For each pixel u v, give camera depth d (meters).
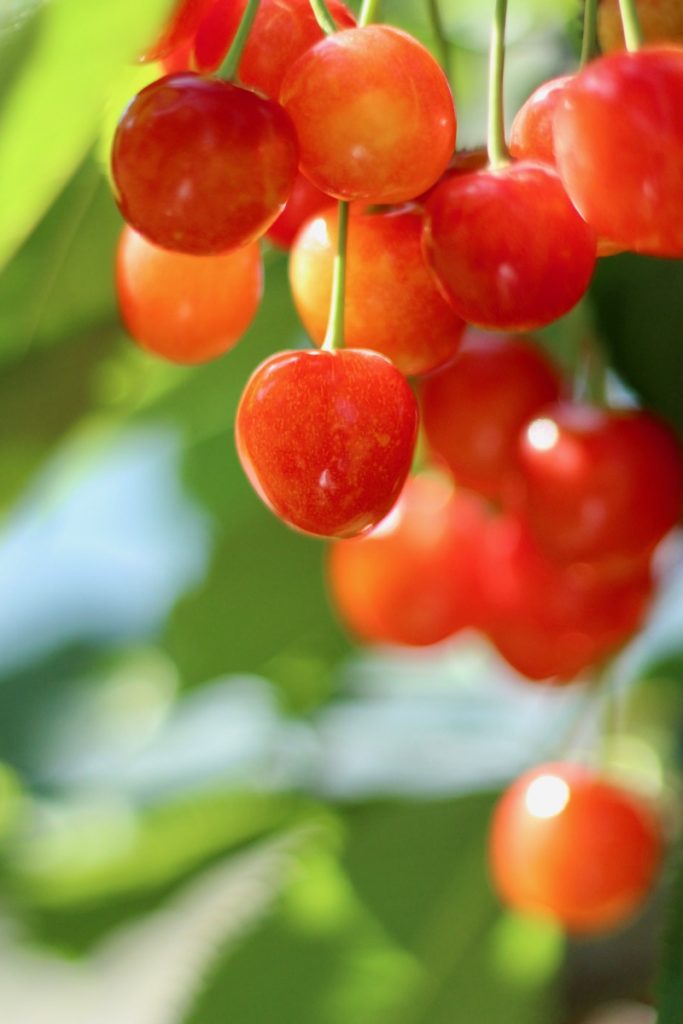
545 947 0.65
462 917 0.65
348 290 0.45
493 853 0.61
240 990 0.64
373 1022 0.65
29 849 0.67
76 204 0.53
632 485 0.51
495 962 0.65
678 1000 0.47
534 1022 0.65
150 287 0.47
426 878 0.65
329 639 0.68
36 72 0.41
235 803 0.64
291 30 0.44
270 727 0.69
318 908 0.65
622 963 0.64
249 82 0.44
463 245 0.43
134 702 0.79
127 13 0.41
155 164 0.42
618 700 0.61
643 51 0.42
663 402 0.51
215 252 0.43
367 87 0.42
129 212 0.43
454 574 0.58
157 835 0.64
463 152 0.45
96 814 0.68
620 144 0.42
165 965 1.38
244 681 0.73
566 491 0.51
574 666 0.56
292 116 0.43
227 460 0.65
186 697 0.68
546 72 0.58
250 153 0.42
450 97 0.43
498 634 0.56
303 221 0.47
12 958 0.71
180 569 0.78
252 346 0.61
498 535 0.56
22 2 0.41
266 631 0.67
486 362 0.53
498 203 0.43
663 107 0.41
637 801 0.59
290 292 0.59
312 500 0.43
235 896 0.70
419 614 0.58
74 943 0.66
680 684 0.64
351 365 0.43
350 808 0.64
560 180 0.44
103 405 0.59
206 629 0.67
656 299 0.51
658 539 0.52
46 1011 1.47
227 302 0.47
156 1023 1.29
